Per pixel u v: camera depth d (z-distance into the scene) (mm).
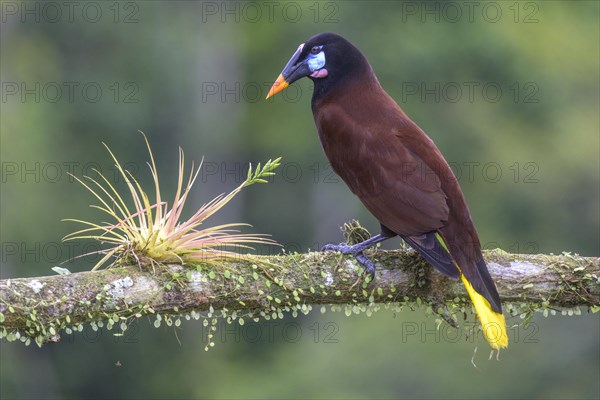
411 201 5574
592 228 21844
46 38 22922
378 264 5395
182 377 18406
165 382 18359
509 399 15781
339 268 5305
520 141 22922
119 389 18359
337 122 6043
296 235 23969
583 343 15953
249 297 5129
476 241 5465
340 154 5965
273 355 18828
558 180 22391
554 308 5449
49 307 4809
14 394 17859
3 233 17828
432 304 5469
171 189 22734
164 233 5082
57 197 19016
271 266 5191
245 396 17641
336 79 6273
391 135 5848
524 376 15836
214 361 18609
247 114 25453
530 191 22125
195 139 23984
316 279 5254
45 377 18031
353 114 6059
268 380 17766
